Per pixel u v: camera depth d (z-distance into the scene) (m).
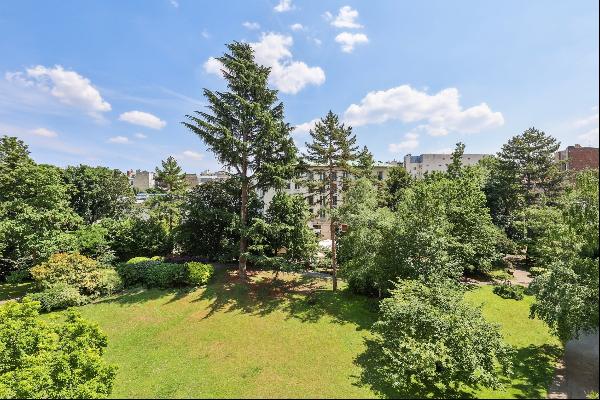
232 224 23.72
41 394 10.81
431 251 18.20
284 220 26.19
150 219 31.42
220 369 13.68
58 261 21.53
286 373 13.34
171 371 13.55
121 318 18.70
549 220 17.42
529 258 30.59
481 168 35.47
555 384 12.31
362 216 19.31
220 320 18.47
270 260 22.64
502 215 35.88
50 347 12.42
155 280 23.06
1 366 12.51
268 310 19.66
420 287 14.27
